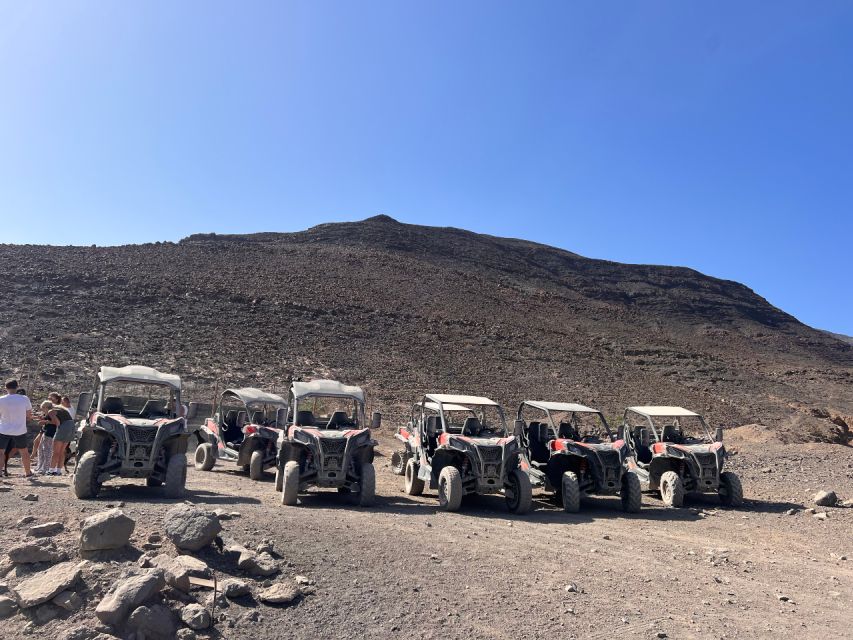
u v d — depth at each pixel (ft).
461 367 139.13
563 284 400.88
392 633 15.72
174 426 31.19
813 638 17.20
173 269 180.55
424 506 33.81
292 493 30.48
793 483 47.57
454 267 332.19
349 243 339.16
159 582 15.53
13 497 25.17
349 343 140.97
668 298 423.23
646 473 41.83
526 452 40.63
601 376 152.35
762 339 372.38
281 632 15.20
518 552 24.09
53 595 14.88
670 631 17.11
